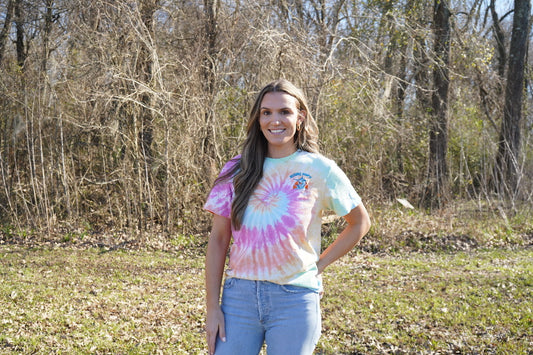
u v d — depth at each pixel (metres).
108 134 10.72
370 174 10.78
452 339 4.96
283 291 2.01
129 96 9.87
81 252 9.15
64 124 11.13
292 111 2.10
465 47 14.80
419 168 14.37
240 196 2.08
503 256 9.31
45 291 6.49
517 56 14.89
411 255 9.57
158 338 4.89
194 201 10.68
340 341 4.91
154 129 10.83
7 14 13.03
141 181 10.57
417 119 14.49
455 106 15.62
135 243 9.80
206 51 10.66
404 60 15.28
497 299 6.29
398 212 11.36
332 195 2.12
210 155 10.53
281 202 2.05
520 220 11.53
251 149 2.14
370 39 14.20
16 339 4.68
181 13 11.77
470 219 11.44
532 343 4.79
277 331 2.00
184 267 8.38
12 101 11.05
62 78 10.96
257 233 2.04
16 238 10.12
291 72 9.98
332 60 10.59
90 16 10.66
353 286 7.04
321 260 2.16
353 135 11.14
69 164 11.41
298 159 2.12
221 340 2.04
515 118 14.73
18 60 13.60
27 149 10.86
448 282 7.20
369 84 10.80
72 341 4.71
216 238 2.18
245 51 10.81
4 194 11.30
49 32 11.70
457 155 15.52
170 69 10.98
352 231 2.19
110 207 10.77
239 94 10.79
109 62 10.38
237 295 2.04
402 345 4.82
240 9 10.81
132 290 6.73
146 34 10.63
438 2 13.99
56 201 10.77
